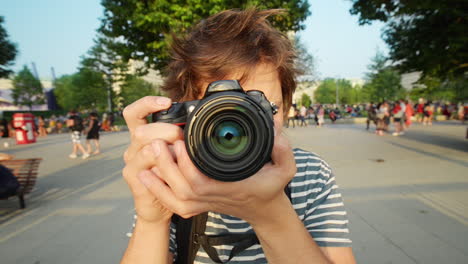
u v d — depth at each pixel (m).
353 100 78.12
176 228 1.22
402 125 14.38
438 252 3.11
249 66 1.08
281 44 1.17
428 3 7.79
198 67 1.09
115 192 5.78
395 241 3.36
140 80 49.97
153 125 0.93
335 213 1.17
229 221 1.15
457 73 10.27
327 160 8.07
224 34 1.11
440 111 32.03
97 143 11.17
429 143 10.88
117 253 3.40
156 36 10.88
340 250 1.09
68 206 5.00
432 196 4.75
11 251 3.48
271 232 0.85
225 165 0.79
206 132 0.82
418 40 9.65
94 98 46.72
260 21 1.16
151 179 0.87
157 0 9.33
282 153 0.80
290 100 1.37
